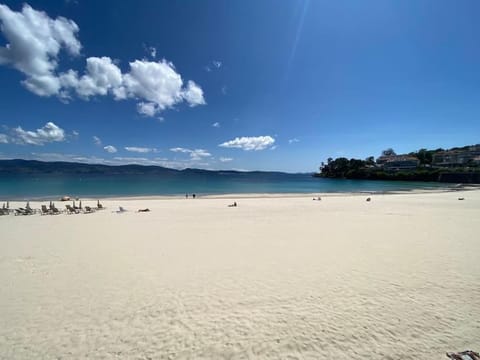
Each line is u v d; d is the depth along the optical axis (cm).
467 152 10788
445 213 1781
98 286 601
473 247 918
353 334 424
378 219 1531
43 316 473
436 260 780
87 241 1011
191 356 375
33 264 747
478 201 2647
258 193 4297
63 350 384
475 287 595
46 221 1477
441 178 8731
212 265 741
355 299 539
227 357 374
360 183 8262
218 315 480
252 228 1262
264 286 602
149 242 995
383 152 16750
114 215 1703
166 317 473
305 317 474
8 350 383
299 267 724
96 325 446
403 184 7562
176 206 2239
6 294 559
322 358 373
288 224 1370
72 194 3625
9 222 1449
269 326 446
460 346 396
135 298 543
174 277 654
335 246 936
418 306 511
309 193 4328
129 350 385
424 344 400
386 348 391
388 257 808
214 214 1742
